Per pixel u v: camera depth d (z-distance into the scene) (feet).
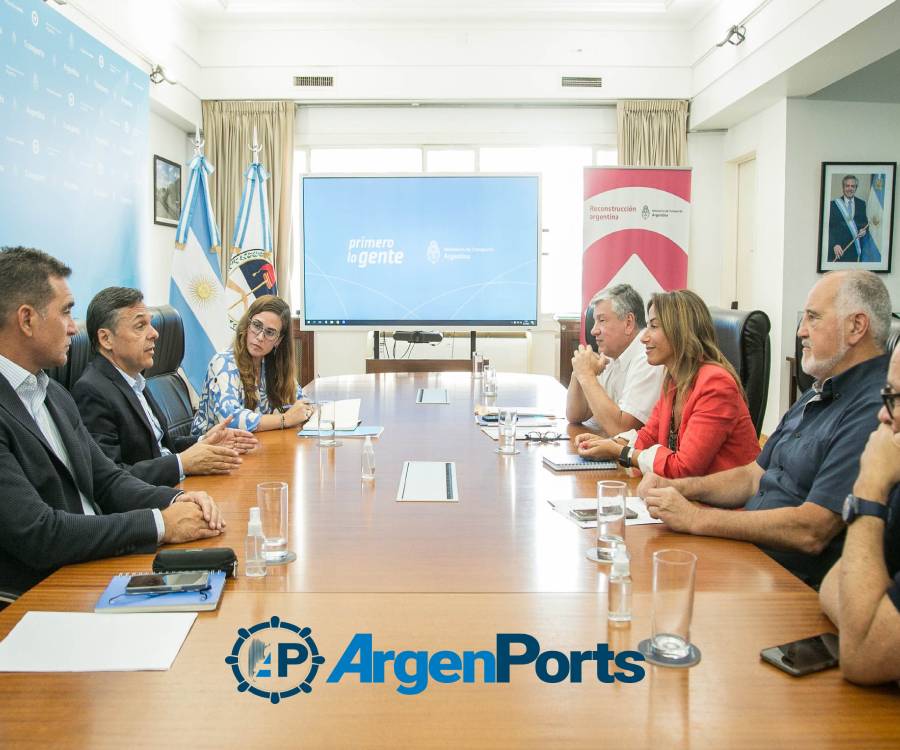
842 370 6.11
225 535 5.71
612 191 21.70
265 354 11.09
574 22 23.32
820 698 3.39
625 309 10.46
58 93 15.01
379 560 5.18
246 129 23.67
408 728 3.17
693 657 3.74
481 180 20.66
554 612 4.30
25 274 6.02
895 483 3.84
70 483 6.03
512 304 21.01
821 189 20.16
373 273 20.92
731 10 20.44
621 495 5.16
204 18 22.84
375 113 24.36
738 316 9.12
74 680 3.54
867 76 18.44
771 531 5.66
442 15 22.80
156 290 21.67
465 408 12.04
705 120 22.79
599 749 3.01
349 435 9.79
